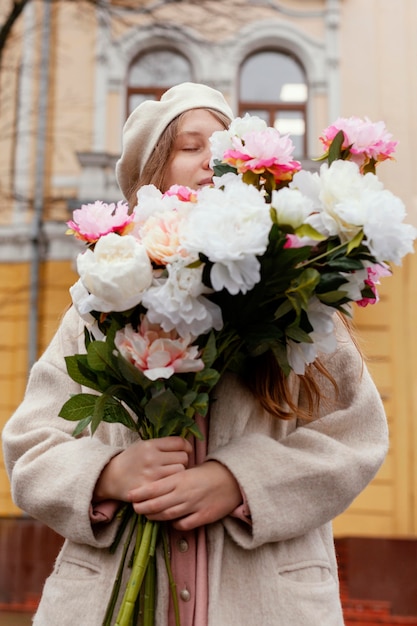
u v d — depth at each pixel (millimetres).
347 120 1789
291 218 1567
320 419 1903
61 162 11547
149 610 1671
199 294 1600
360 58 11477
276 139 1698
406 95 11359
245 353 1762
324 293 1634
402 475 10609
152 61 11680
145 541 1680
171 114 2129
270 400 1819
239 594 1727
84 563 1802
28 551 9148
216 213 1554
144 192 1769
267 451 1763
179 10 11602
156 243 1604
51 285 11383
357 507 10562
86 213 1726
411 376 10766
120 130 11562
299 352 1692
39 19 11688
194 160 2078
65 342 2074
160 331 1632
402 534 10477
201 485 1694
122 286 1565
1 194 10906
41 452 1874
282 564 1768
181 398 1644
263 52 11664
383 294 10922
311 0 11633
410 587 8773
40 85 11562
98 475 1746
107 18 11383
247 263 1530
